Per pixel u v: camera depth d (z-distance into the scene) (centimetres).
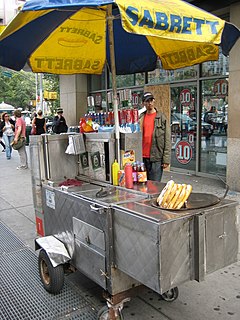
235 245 260
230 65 650
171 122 889
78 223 296
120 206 258
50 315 301
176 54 411
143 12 243
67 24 371
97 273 278
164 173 867
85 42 414
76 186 338
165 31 253
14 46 363
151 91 927
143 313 301
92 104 445
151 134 488
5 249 443
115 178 337
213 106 784
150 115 492
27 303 320
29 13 279
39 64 406
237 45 631
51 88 2925
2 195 713
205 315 296
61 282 322
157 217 228
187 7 292
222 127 769
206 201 262
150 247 226
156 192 301
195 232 234
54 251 317
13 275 373
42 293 335
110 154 339
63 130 1119
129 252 245
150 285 230
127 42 440
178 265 230
